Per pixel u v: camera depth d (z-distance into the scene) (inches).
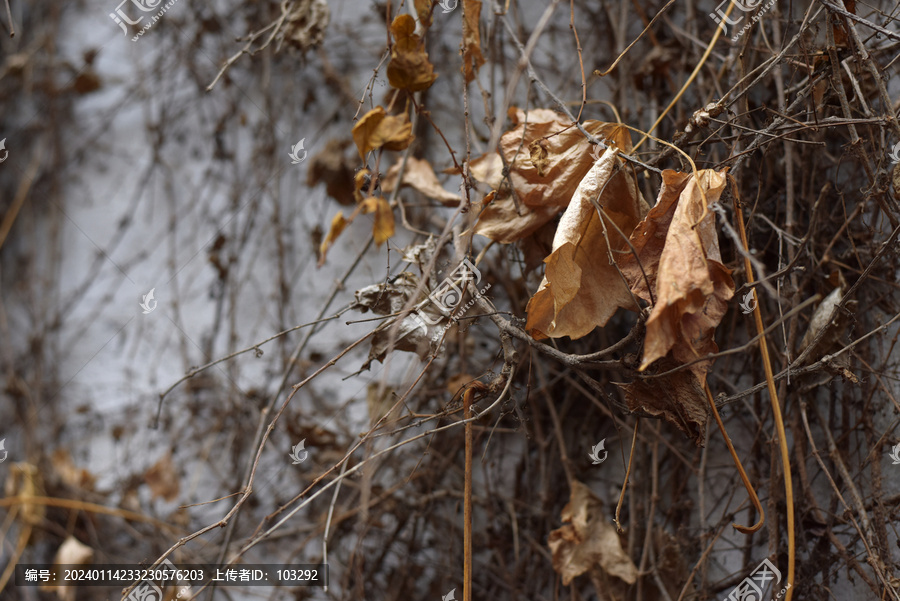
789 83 34.0
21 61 44.6
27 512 41.4
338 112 40.8
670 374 31.1
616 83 37.1
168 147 43.2
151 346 42.2
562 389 37.2
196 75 42.8
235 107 42.3
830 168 35.2
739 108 33.4
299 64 41.4
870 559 32.7
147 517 40.8
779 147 35.2
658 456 36.3
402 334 32.9
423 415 32.9
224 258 41.7
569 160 33.0
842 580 34.3
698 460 35.9
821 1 31.4
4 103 46.8
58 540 42.2
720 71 34.9
